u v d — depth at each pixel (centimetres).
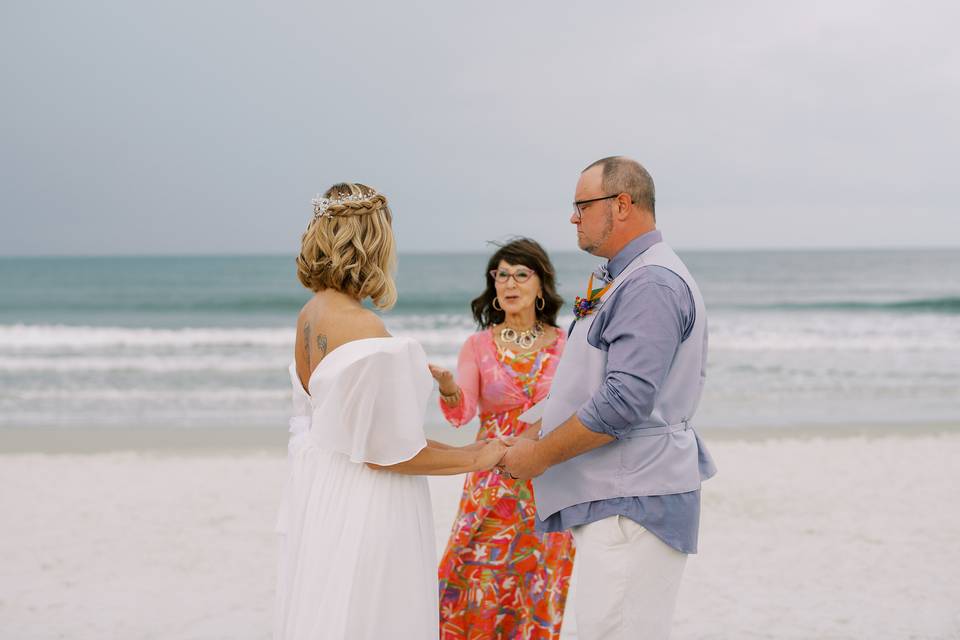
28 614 430
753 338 1989
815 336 2038
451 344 1933
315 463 248
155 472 757
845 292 3872
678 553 259
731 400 1220
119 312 3050
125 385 1326
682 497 255
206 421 1034
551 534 324
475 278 5066
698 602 452
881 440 918
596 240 258
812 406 1172
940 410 1138
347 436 232
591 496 255
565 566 326
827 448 874
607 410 238
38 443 888
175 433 944
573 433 245
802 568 509
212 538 570
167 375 1430
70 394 1239
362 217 241
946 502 666
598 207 255
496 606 327
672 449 254
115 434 936
